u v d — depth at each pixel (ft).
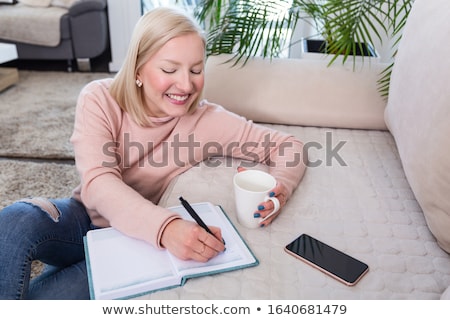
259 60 4.89
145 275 2.37
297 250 2.68
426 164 2.84
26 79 10.33
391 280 2.50
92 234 2.71
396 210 3.20
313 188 3.45
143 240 2.66
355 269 2.54
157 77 3.01
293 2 5.25
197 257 2.46
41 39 10.48
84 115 3.21
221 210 3.04
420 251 2.77
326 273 2.51
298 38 8.50
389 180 3.62
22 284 2.79
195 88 3.18
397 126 3.63
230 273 2.47
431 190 2.77
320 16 5.43
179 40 2.93
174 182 3.50
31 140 7.13
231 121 3.75
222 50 5.15
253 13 5.02
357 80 4.61
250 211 2.82
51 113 8.29
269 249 2.71
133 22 10.79
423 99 3.09
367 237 2.88
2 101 8.80
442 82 2.86
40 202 3.05
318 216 3.08
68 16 10.52
